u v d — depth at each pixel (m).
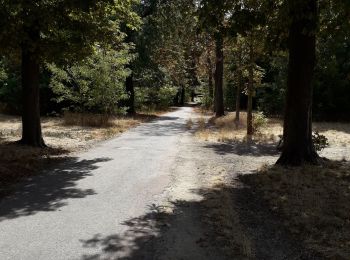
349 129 24.05
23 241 6.08
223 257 5.69
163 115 41.19
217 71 34.22
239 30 11.32
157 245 6.05
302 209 7.68
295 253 5.88
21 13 12.15
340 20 11.95
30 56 14.20
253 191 9.33
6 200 8.21
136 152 14.77
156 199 8.48
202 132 21.72
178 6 32.50
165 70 46.19
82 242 6.09
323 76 30.17
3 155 12.41
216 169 11.83
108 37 15.20
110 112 27.16
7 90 31.81
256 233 6.65
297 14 10.55
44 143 15.31
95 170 11.30
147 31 34.06
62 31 14.03
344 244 6.12
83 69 24.41
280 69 33.03
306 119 12.05
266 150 15.94
